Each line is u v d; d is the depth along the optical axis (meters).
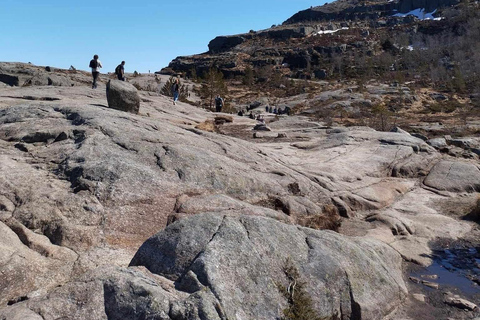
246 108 62.66
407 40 125.06
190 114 27.72
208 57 132.50
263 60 120.81
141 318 4.93
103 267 5.77
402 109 56.44
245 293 5.74
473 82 77.69
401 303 7.98
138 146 11.80
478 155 23.48
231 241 6.45
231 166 12.53
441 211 15.02
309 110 55.19
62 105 14.91
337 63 109.31
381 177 17.92
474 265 10.52
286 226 7.53
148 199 9.84
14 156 10.98
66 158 10.75
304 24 164.88
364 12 172.88
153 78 76.25
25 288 6.46
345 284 6.93
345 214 13.35
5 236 7.53
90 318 5.02
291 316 5.57
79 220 8.70
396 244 11.45
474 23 121.38
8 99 18.80
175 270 6.11
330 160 18.48
